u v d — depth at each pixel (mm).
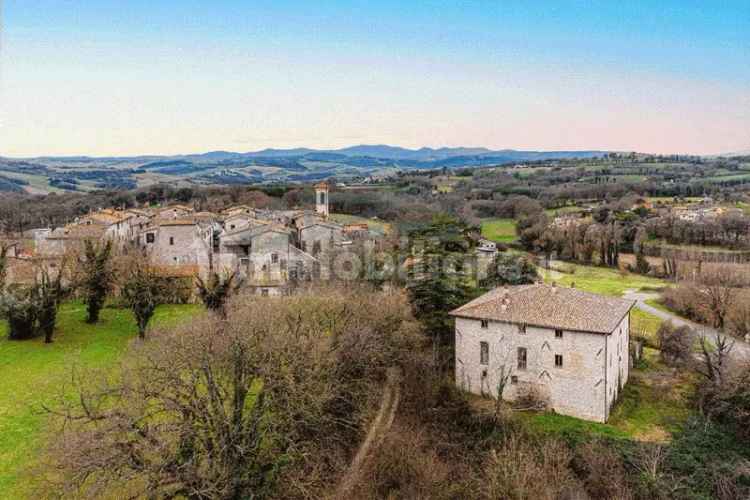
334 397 39625
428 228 70875
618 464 38875
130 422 27703
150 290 55625
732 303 73375
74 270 61750
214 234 91000
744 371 46719
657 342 63562
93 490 26469
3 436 34000
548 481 36531
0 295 52500
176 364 32750
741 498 35750
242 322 38156
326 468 38250
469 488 38281
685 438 42375
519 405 47438
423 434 43812
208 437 30891
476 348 49781
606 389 44750
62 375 42469
